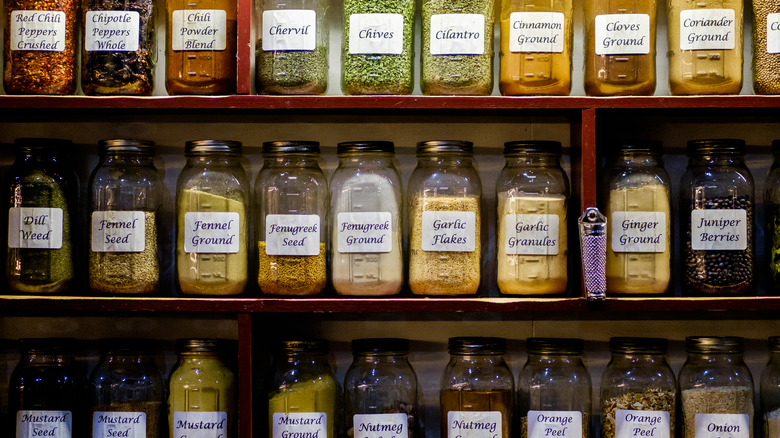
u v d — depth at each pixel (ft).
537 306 5.30
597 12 5.54
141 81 5.56
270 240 5.50
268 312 5.44
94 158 6.27
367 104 5.36
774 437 5.61
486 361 5.69
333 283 5.57
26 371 5.74
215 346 5.63
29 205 5.64
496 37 6.21
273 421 5.52
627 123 6.26
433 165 5.72
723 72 5.44
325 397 5.60
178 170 6.28
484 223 6.25
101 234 5.56
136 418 5.59
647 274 5.54
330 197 5.84
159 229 5.82
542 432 5.47
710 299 5.28
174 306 5.32
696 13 5.46
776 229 5.74
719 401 5.45
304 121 6.28
